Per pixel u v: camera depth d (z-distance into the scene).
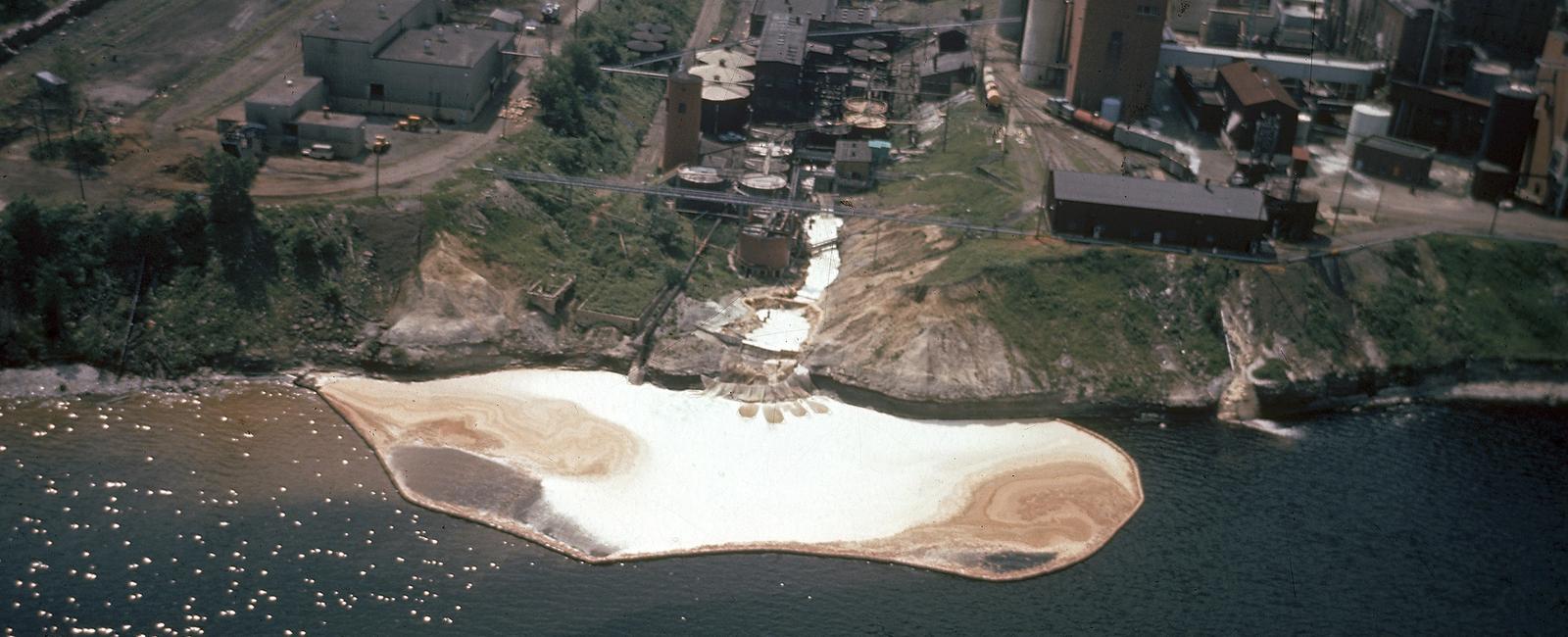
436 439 166.00
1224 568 152.88
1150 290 191.88
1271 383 184.38
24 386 168.00
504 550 148.88
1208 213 197.12
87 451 158.50
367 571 144.12
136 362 172.62
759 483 162.75
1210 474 169.75
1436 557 156.50
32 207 174.50
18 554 141.62
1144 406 181.62
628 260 198.75
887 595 146.38
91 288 175.50
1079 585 149.38
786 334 188.38
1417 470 172.88
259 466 158.50
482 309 185.00
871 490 163.12
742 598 144.50
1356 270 198.38
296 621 136.62
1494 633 145.38
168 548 144.62
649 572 147.38
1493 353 193.12
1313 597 149.12
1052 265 192.00
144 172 196.25
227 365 175.25
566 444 167.00
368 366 178.75
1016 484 165.38
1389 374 189.75
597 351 184.00
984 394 178.75
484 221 196.25
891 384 179.00
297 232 184.38
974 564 151.50
